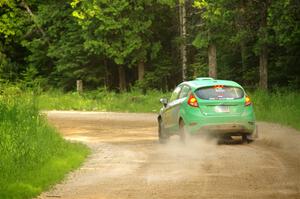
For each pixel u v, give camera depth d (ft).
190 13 290.15
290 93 212.84
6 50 365.81
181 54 322.34
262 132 147.23
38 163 90.38
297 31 221.05
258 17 248.93
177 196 71.51
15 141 94.58
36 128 110.42
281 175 84.53
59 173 87.56
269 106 199.62
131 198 71.05
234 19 249.96
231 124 123.75
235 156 105.19
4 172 80.48
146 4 305.94
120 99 271.69
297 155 105.29
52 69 356.18
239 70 288.71
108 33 308.81
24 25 346.74
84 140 141.28
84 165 98.99
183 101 126.82
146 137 148.25
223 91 125.70
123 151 117.60
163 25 329.11
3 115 112.27
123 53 306.96
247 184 78.43
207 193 72.90
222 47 281.33
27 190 73.87
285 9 219.20
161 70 322.34
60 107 267.39
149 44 314.55
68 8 330.34
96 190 76.74
